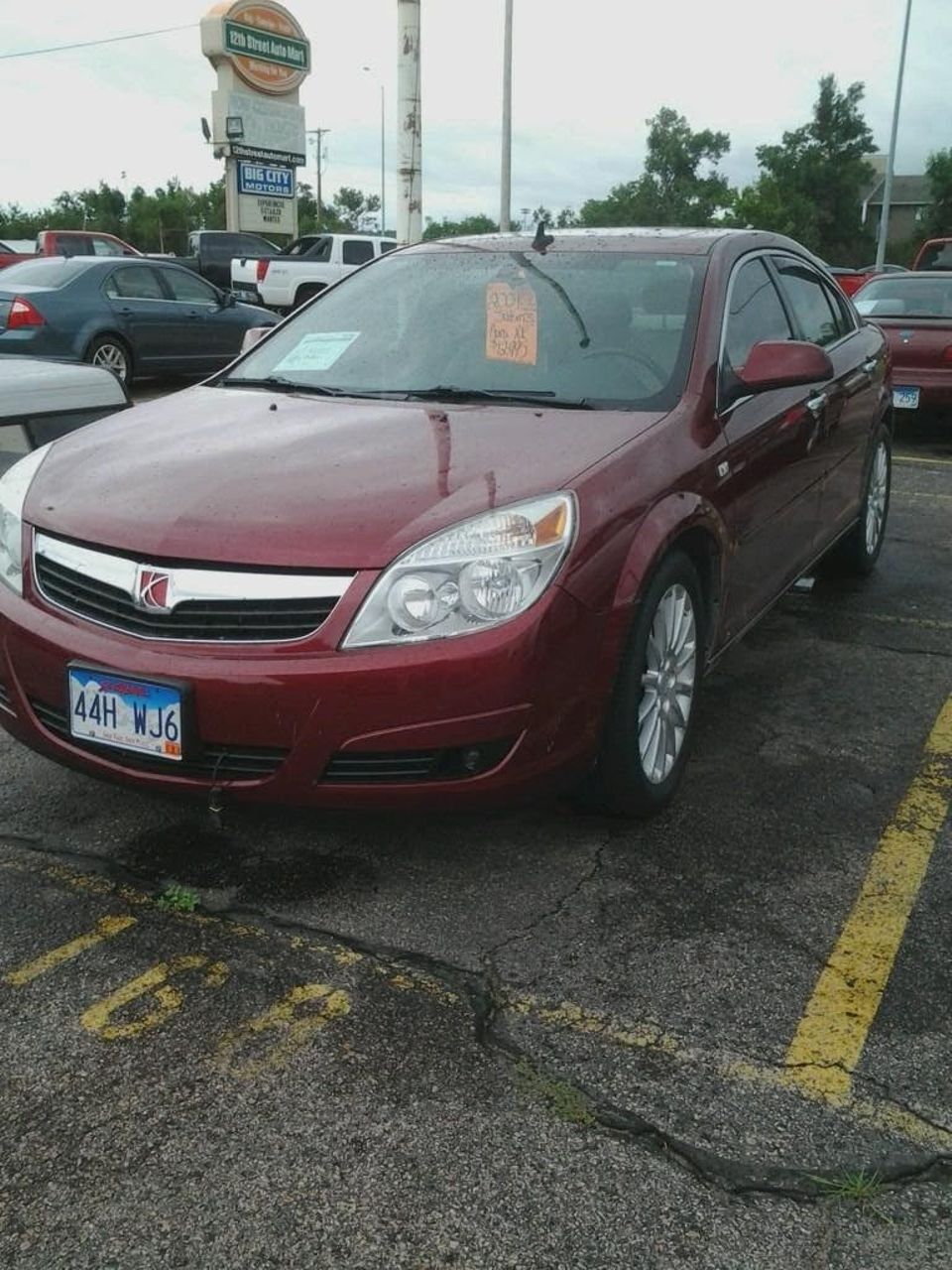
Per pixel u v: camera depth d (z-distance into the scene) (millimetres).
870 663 4625
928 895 2967
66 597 2889
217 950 2707
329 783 2684
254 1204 2006
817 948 2736
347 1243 1929
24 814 3342
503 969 2641
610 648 2854
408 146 9586
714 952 2713
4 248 28172
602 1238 1937
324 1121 2186
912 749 3832
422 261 4285
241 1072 2314
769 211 72500
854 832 3277
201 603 2680
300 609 2641
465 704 2617
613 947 2727
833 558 5613
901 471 8727
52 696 2879
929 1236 1943
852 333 5316
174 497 2871
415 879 3012
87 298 11984
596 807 3189
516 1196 2021
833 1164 2094
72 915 2846
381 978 2607
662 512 3053
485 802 2746
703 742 3854
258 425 3361
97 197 76812
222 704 2635
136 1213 1987
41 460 3334
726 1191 2033
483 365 3676
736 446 3551
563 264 4016
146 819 3316
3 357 5160
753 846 3189
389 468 2939
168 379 14438
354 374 3807
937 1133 2166
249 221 27500
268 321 14117
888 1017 2490
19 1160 2098
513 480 2854
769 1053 2375
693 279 3842
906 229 82375
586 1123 2184
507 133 22859
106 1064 2336
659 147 87438
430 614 2607
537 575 2688
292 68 27688
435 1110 2213
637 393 3477
